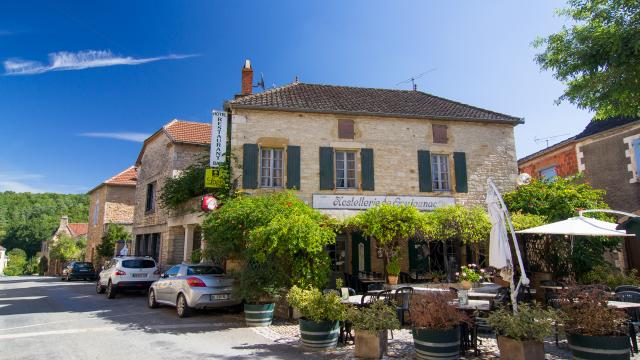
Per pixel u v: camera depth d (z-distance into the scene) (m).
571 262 13.28
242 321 10.59
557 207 13.98
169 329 9.52
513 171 16.48
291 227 10.30
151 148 24.22
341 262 15.45
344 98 17.00
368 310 7.12
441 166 16.17
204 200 13.55
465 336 7.03
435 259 15.68
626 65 7.51
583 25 8.30
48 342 8.14
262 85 18.23
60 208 81.81
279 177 14.80
